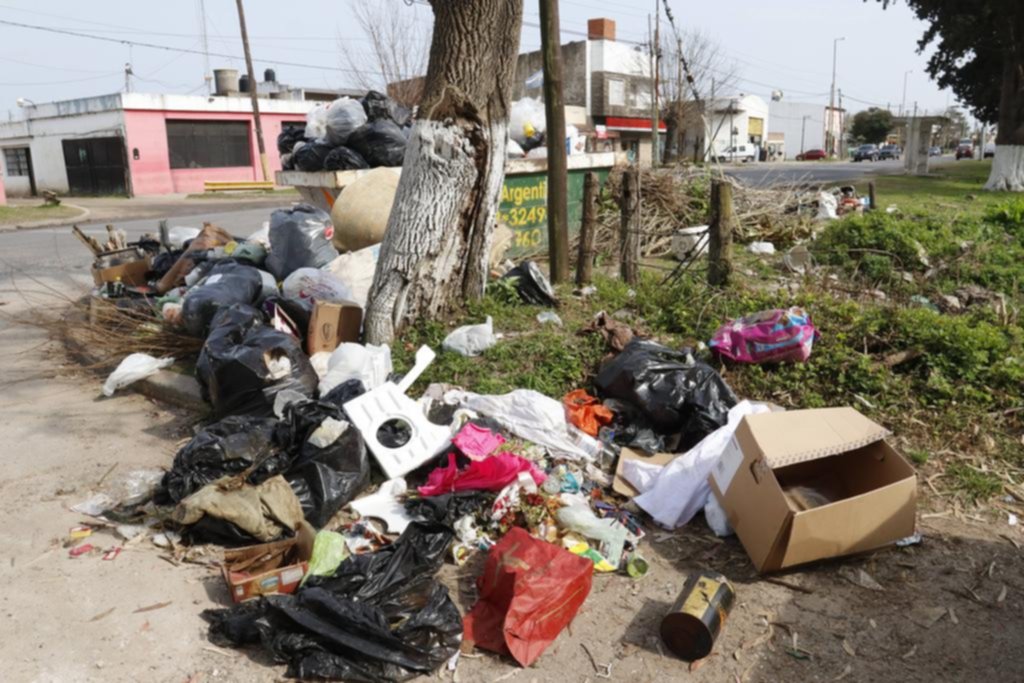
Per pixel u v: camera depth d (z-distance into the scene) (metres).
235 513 3.59
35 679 2.87
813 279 8.06
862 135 83.44
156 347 6.18
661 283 7.60
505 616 3.11
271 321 5.70
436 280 6.04
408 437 4.48
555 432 4.59
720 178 12.31
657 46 33.75
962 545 3.78
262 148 32.31
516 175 8.95
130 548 3.73
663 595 3.45
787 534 3.35
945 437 4.74
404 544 3.45
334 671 2.87
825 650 3.09
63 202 27.36
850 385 5.23
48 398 5.83
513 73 5.96
